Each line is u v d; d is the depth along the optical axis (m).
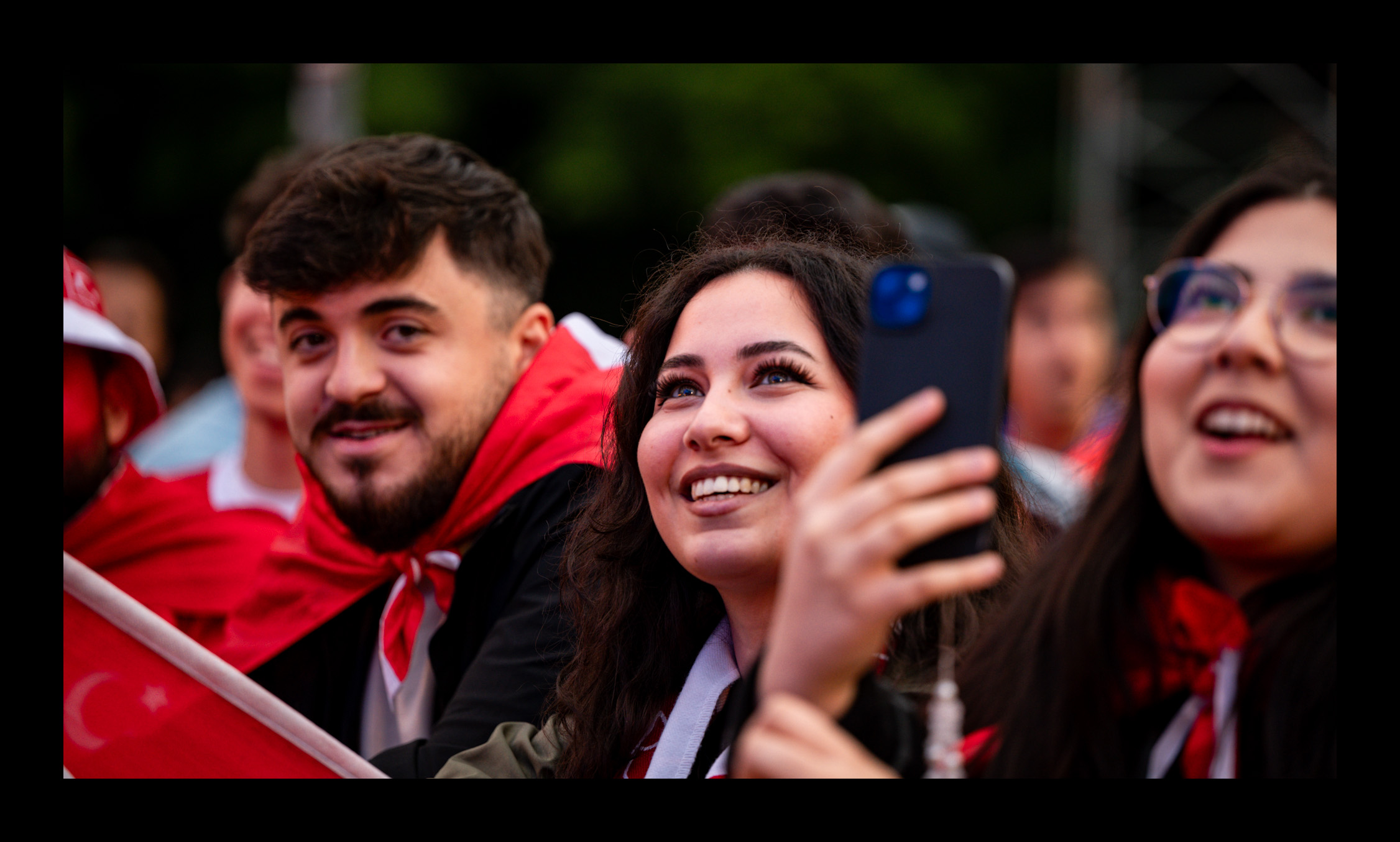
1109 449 1.90
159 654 2.17
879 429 1.33
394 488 2.62
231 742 2.13
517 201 2.85
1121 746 1.71
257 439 4.51
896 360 1.40
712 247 2.41
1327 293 1.59
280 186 4.00
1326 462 1.56
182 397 8.87
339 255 2.56
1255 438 1.58
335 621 2.81
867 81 14.72
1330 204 1.66
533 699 2.35
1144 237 12.00
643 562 2.21
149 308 7.25
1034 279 5.58
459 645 2.63
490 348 2.71
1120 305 11.58
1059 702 1.74
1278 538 1.58
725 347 1.96
